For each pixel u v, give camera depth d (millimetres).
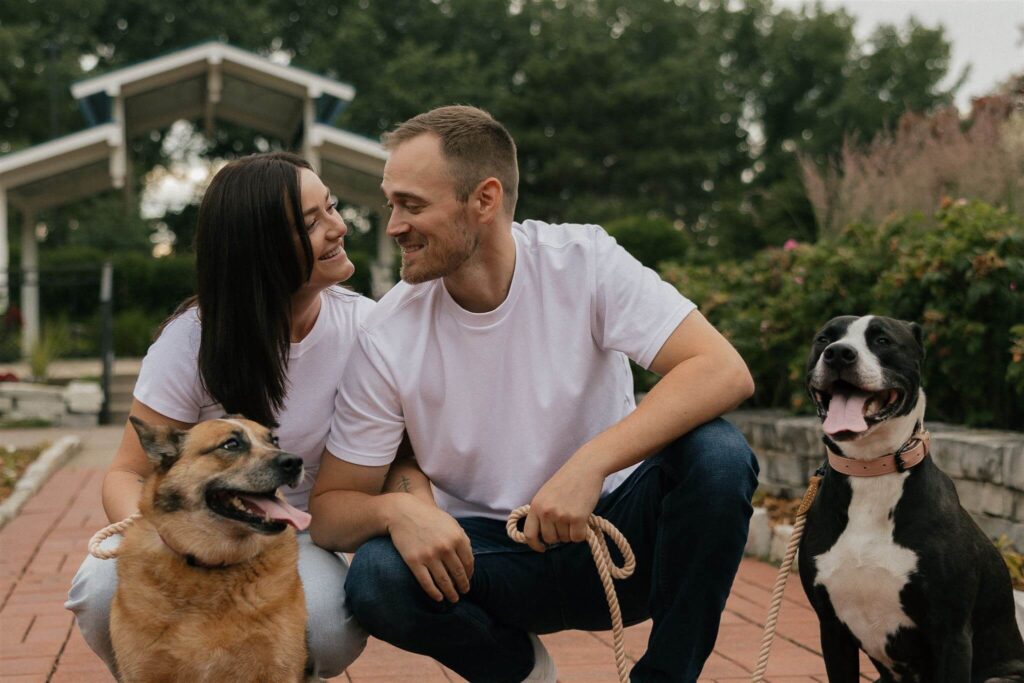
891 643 3119
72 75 33094
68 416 12938
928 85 45188
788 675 3877
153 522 2990
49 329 17594
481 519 3199
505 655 3158
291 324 3133
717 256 16031
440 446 3119
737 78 47750
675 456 2961
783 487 6395
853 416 2924
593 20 45531
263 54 38156
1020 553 4793
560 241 3141
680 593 2900
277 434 3307
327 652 3195
